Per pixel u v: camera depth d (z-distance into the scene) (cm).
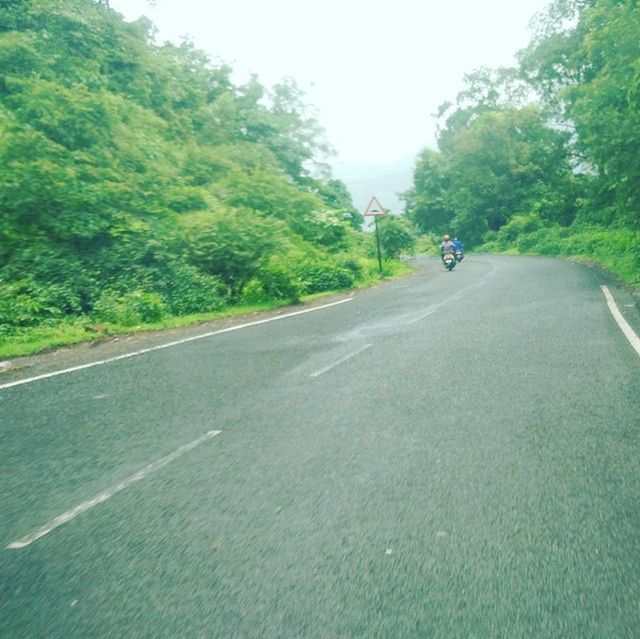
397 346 817
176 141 2789
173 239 1483
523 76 4469
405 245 3209
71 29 2547
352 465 397
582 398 521
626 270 1775
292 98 3981
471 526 307
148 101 2802
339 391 591
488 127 5744
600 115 1853
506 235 5391
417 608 241
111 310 1179
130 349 930
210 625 237
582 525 303
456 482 362
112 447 458
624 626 226
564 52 3947
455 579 261
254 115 3725
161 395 616
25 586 271
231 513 335
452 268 2709
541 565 269
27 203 1272
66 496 370
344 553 286
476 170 5859
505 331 884
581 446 410
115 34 2784
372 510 330
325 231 2653
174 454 436
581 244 3359
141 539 310
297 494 356
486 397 540
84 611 250
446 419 483
